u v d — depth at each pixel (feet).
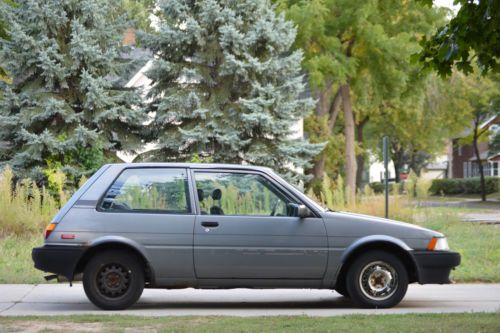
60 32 106.42
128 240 38.75
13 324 33.06
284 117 109.40
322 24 144.87
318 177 166.81
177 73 110.32
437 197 252.62
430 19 157.89
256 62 107.76
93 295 38.75
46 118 104.42
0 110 104.42
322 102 172.35
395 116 207.31
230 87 111.55
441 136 233.35
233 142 106.93
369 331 30.35
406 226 40.09
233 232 39.22
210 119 108.88
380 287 39.68
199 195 39.75
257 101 107.55
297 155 110.42
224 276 39.17
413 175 101.50
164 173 40.06
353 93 177.06
